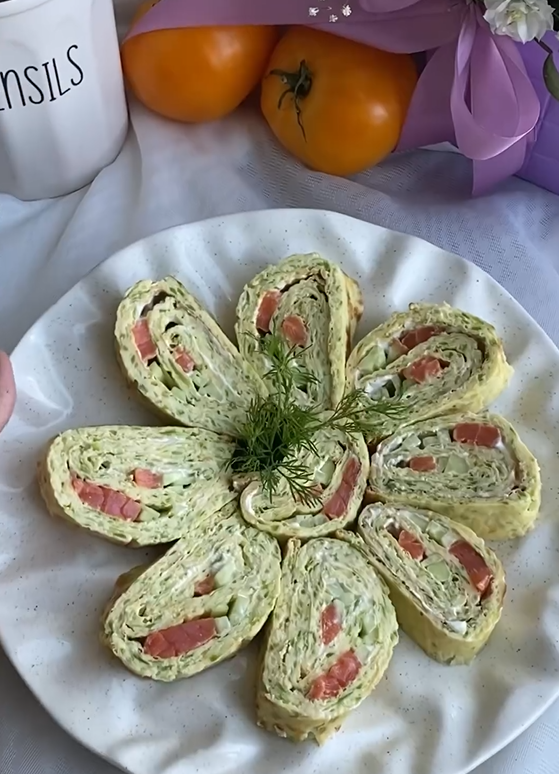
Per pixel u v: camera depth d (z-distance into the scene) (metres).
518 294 0.46
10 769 0.35
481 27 0.42
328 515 0.39
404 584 0.37
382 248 0.44
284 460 0.39
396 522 0.39
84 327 0.41
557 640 0.36
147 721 0.34
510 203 0.49
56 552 0.37
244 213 0.43
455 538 0.38
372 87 0.45
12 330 0.44
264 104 0.48
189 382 0.40
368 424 0.40
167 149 0.49
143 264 0.42
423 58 0.49
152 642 0.35
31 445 0.39
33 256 0.47
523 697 0.34
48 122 0.43
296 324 0.42
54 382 0.40
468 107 0.45
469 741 0.34
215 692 0.35
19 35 0.39
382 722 0.35
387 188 0.50
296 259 0.42
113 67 0.45
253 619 0.36
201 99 0.48
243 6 0.45
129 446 0.39
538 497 0.38
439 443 0.40
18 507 0.37
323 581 0.37
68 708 0.34
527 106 0.44
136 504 0.38
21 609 0.35
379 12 0.43
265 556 0.38
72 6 0.40
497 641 0.36
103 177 0.48
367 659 0.35
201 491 0.39
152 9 0.45
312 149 0.48
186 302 0.41
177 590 0.37
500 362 0.40
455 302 0.43
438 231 0.47
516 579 0.38
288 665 0.35
